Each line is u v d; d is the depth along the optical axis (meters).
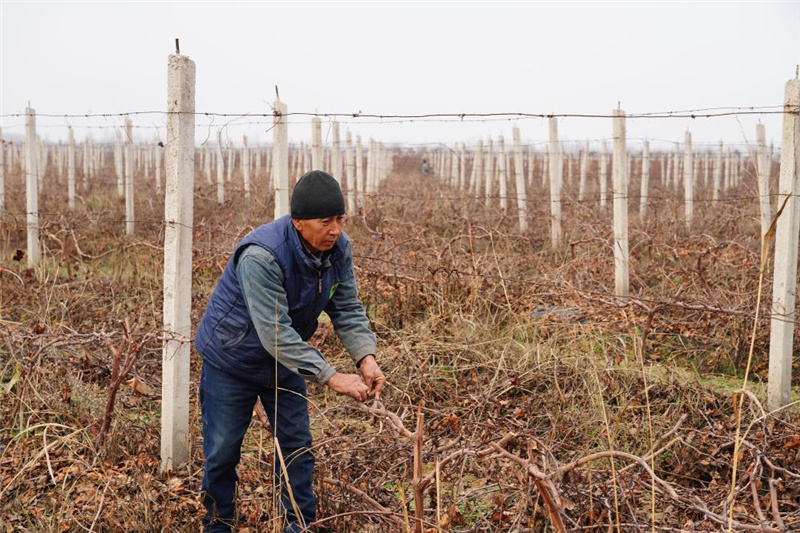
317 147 9.40
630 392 5.40
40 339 5.63
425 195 19.31
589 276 9.09
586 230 11.27
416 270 8.25
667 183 27.56
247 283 3.19
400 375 5.91
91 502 4.00
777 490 3.95
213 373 3.45
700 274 7.43
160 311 7.50
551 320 6.82
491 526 3.64
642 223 13.24
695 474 4.31
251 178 23.52
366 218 12.49
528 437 3.62
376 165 23.28
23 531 3.75
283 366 3.42
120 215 15.05
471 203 16.53
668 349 6.75
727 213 13.73
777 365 5.31
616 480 3.62
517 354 6.20
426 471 4.36
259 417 4.24
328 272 3.36
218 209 15.05
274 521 3.44
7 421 4.95
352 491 3.68
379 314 7.34
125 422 5.06
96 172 31.83
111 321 7.20
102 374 5.88
